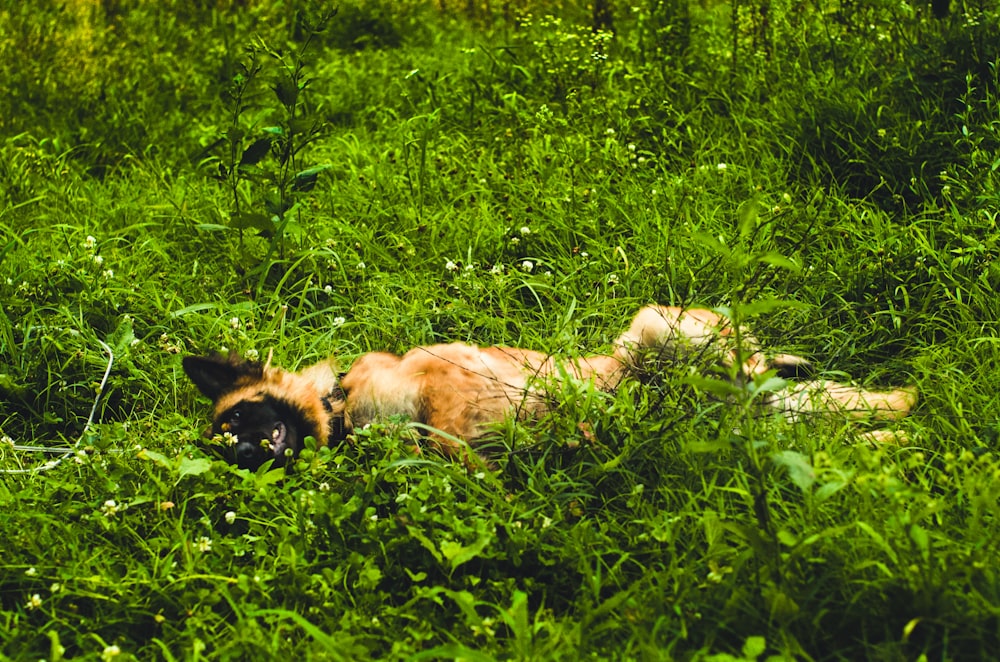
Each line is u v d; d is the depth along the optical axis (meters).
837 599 3.16
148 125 8.51
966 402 4.36
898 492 3.03
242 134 6.02
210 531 3.78
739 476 3.73
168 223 6.72
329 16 6.14
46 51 10.23
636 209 6.15
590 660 3.02
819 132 6.55
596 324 5.25
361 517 3.80
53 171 7.58
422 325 5.41
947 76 6.80
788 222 5.81
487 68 8.75
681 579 3.26
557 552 3.59
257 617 3.43
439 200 6.67
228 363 4.68
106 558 3.71
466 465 4.26
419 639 3.17
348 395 4.70
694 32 8.47
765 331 4.99
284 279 5.68
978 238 5.52
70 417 5.10
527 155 7.01
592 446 4.08
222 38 10.59
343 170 7.31
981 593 3.02
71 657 3.36
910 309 5.19
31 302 5.58
